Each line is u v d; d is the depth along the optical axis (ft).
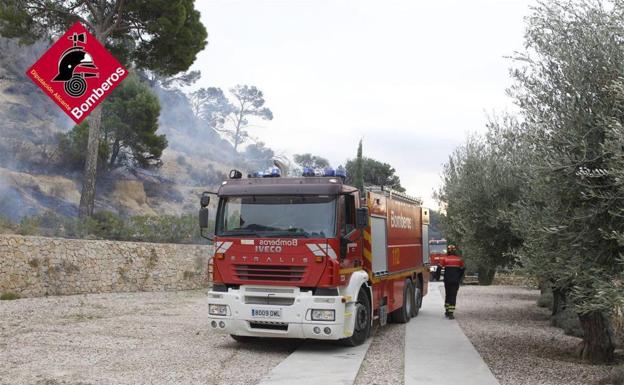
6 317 39.42
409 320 46.52
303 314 30.25
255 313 30.96
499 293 76.95
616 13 22.30
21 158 121.70
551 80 24.59
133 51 83.30
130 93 138.51
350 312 31.40
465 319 48.08
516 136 28.66
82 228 65.10
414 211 49.34
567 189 22.91
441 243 115.03
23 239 50.11
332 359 29.27
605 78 22.17
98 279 57.47
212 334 36.37
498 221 40.06
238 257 31.73
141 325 38.99
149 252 64.39
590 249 22.47
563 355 31.68
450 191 49.03
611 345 29.60
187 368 26.40
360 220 31.55
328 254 30.42
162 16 77.66
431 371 26.45
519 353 32.14
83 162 127.44
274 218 31.65
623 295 19.56
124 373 24.98
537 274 24.47
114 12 76.64
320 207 31.24
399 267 42.96
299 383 23.86
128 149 145.07
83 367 25.94
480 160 42.68
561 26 24.08
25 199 99.35
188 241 77.61
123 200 125.49
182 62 83.76
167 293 62.85
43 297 50.44
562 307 43.62
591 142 22.41
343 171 34.12
